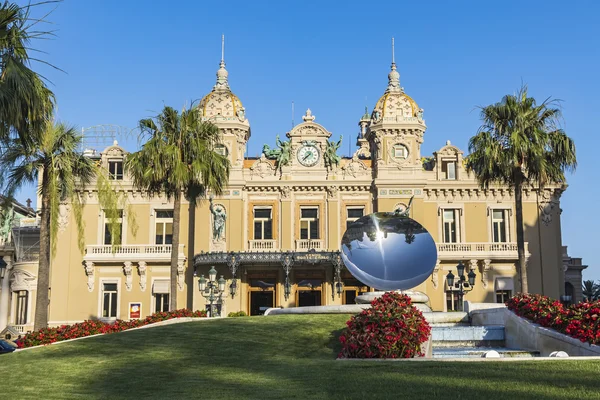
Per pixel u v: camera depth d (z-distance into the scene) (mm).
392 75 58844
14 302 55219
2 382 16656
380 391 13633
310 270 54156
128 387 15766
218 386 15297
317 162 56125
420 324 19797
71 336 30094
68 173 34938
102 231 55125
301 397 13539
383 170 55312
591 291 88500
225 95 56406
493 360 16734
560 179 39844
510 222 56094
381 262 28484
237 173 55156
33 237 57625
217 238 54312
